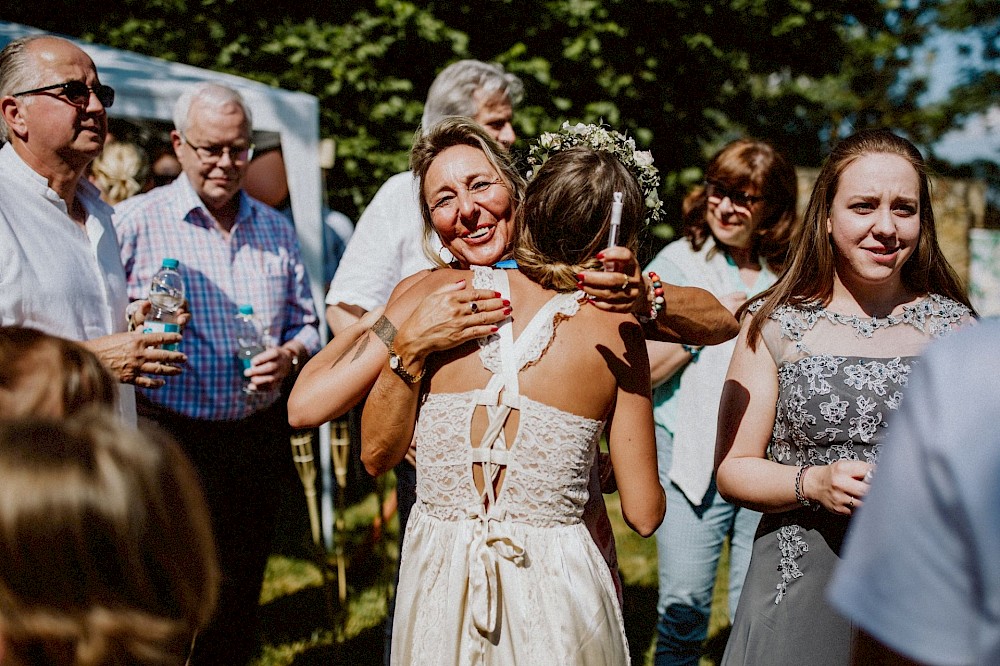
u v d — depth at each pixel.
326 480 4.88
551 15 8.18
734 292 3.15
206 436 3.31
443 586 1.83
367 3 8.24
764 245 3.31
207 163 3.39
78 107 2.45
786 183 3.18
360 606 4.41
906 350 2.13
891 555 0.92
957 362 0.94
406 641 1.88
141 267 3.38
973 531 0.87
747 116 10.46
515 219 2.00
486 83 3.25
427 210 2.36
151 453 0.99
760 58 9.11
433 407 1.88
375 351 1.97
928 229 2.24
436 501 1.88
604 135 2.10
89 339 2.54
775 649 2.11
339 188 7.95
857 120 17.33
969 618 0.88
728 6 8.59
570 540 1.83
